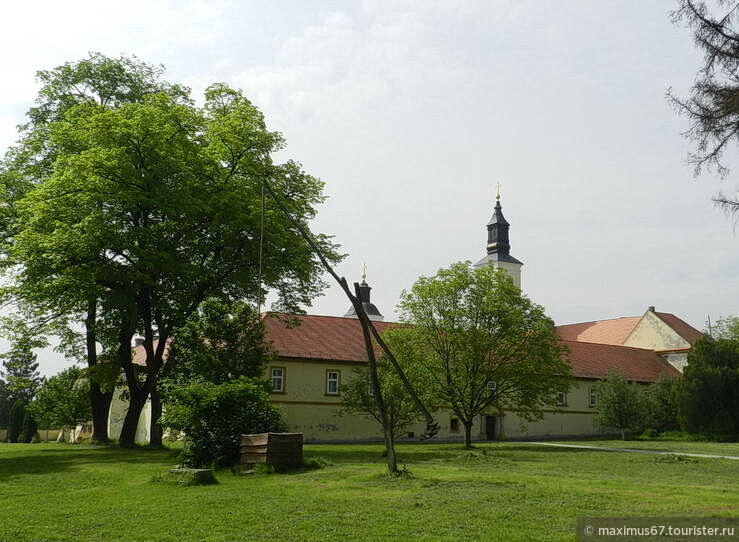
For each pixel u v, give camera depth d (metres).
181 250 31.14
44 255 27.58
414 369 33.94
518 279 88.38
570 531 9.83
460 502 12.48
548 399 36.00
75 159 27.78
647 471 20.50
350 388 36.50
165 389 23.83
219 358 23.59
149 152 29.28
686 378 46.09
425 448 34.31
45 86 33.97
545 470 20.36
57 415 51.50
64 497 14.56
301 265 32.62
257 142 32.28
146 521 11.34
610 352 60.72
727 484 16.47
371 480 15.99
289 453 19.23
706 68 12.64
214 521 11.17
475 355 34.53
